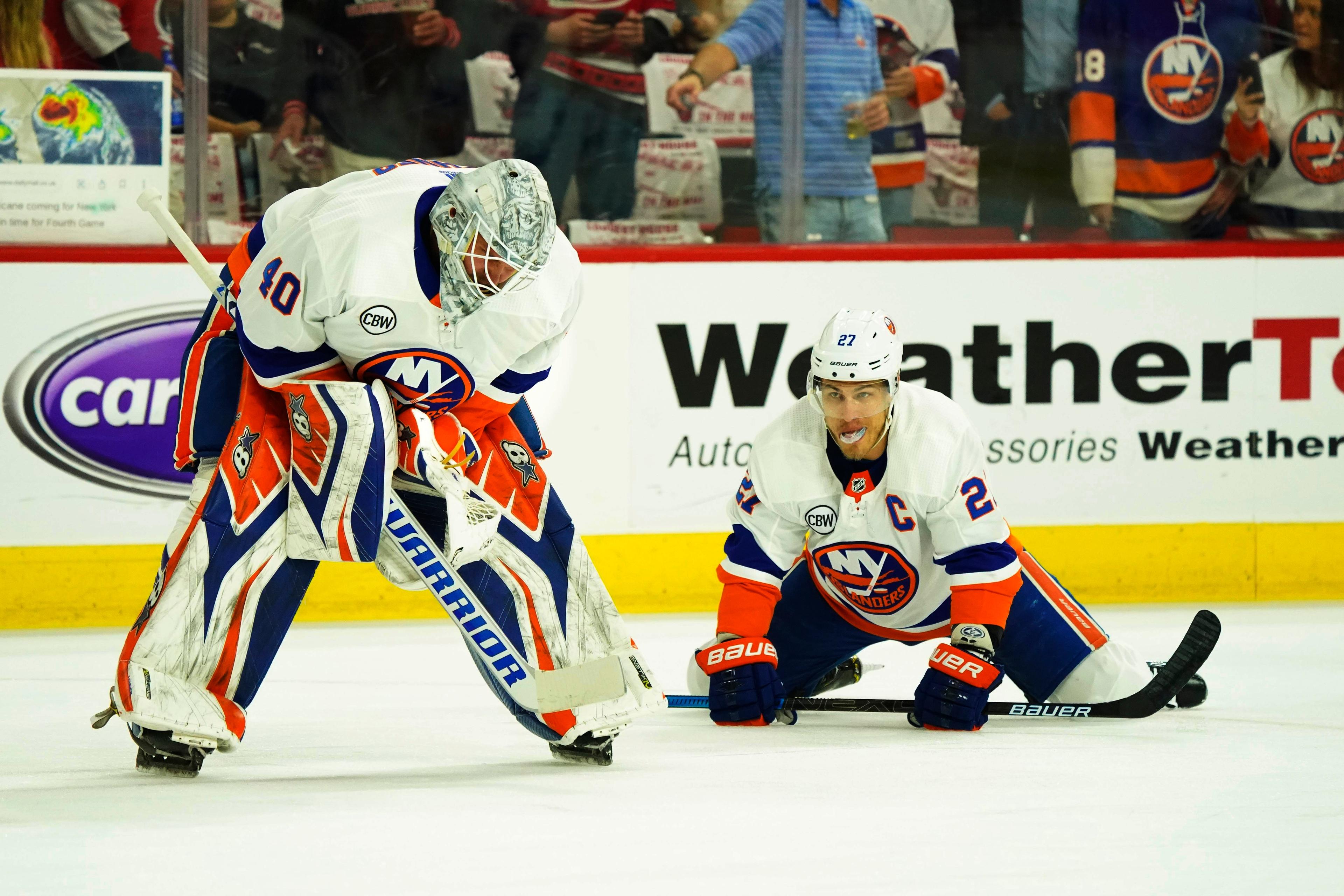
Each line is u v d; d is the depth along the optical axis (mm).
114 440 15289
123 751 8969
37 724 10070
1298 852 6383
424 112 16547
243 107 16188
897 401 9406
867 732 9445
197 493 8453
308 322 7680
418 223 7613
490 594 8172
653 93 16625
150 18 15852
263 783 7887
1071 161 17078
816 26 16625
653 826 6793
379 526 7816
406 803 7293
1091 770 8094
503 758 8742
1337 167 17391
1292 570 16859
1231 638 14047
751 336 16188
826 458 9438
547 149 16656
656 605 16172
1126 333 16562
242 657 7840
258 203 16391
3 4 15484
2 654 13578
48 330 15094
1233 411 16703
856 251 16312
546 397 15836
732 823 6852
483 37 16453
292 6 16141
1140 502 16672
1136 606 16484
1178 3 16938
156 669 7566
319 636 14734
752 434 16281
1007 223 17094
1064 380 16547
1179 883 5906
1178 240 17281
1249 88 17172
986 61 16844
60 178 15828
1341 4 17141
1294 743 8977
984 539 9344
